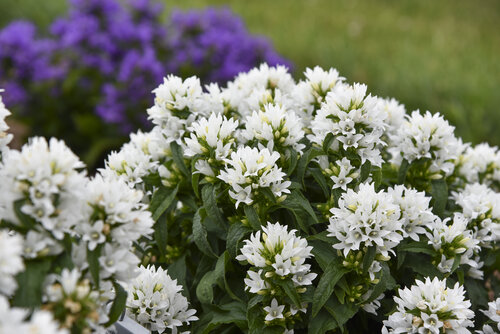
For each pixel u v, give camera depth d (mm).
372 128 921
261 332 883
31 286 762
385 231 872
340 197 906
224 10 1934
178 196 961
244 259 887
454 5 3730
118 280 815
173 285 920
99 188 802
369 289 900
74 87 1685
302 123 981
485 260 978
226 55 1766
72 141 1688
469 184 1063
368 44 2789
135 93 1604
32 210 768
